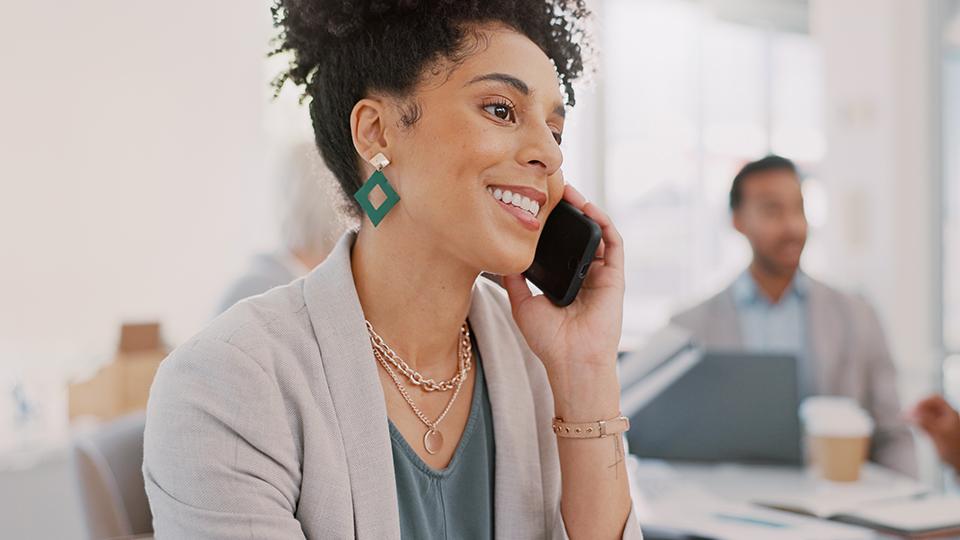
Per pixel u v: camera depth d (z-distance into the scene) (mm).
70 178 2678
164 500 875
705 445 2070
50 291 2654
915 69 4160
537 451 1081
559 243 1086
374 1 945
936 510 1622
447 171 925
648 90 4379
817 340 2779
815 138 4711
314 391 931
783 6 4711
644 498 1755
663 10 4398
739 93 4625
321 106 1021
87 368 2586
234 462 867
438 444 1021
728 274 4590
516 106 949
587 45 1160
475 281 1069
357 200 977
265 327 935
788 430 2049
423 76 932
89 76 2691
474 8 943
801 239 2764
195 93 2869
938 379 4094
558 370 1073
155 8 2791
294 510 916
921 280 4184
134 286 2789
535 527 1054
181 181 2859
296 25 1032
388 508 931
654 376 2113
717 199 4578
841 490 1823
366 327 974
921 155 4168
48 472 2549
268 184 2902
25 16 2576
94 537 1528
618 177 4293
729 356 2092
